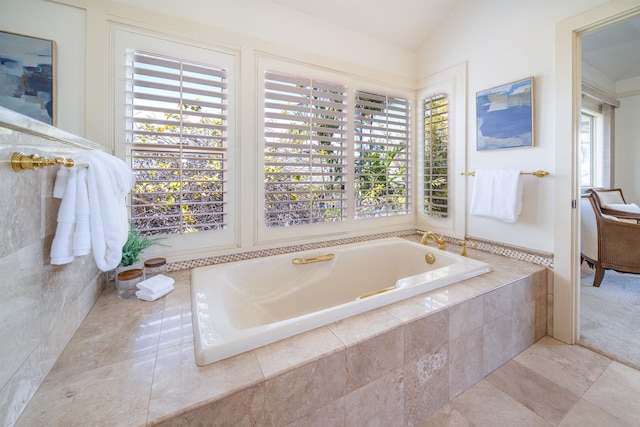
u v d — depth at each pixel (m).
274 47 2.02
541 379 1.49
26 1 1.34
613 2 1.53
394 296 1.35
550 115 1.84
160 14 1.66
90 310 1.27
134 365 0.90
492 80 2.16
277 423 0.87
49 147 0.83
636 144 4.04
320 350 0.97
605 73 3.89
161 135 1.67
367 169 2.54
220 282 1.59
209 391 0.79
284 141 2.11
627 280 2.94
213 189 1.86
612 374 1.51
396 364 1.15
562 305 1.82
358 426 1.05
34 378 0.76
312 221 2.24
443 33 2.51
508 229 2.13
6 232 0.64
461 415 1.27
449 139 2.51
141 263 1.57
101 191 0.95
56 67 1.41
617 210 3.32
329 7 2.14
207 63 1.80
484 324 1.48
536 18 1.88
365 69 2.47
